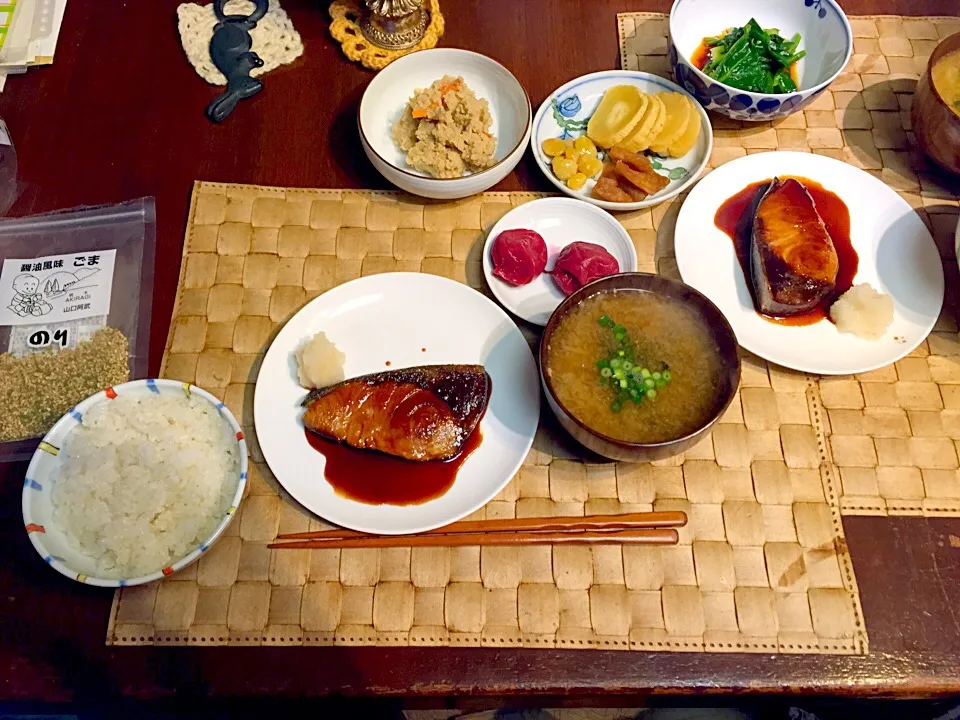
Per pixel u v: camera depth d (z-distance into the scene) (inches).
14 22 24.4
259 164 22.3
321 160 22.4
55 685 16.6
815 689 16.6
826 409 19.1
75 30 24.4
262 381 18.7
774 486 18.3
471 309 19.7
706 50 24.1
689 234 20.8
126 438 18.0
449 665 16.7
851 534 17.9
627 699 18.7
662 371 17.8
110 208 21.6
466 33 24.4
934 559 17.7
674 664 16.7
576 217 21.2
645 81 23.0
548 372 17.4
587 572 17.5
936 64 21.8
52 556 16.4
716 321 17.7
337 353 18.7
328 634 16.9
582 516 18.0
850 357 19.3
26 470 18.5
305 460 18.2
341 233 21.3
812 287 19.3
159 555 17.1
